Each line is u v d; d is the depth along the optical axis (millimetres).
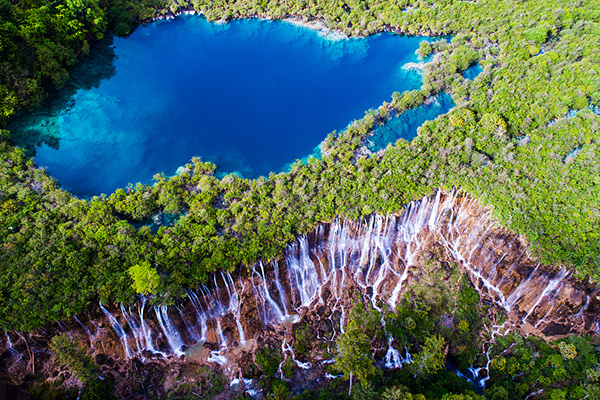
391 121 118438
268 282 88312
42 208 88750
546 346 86438
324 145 110688
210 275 82938
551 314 91000
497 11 146875
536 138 106062
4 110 105625
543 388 80688
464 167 99312
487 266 95750
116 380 77312
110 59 137000
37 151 105438
